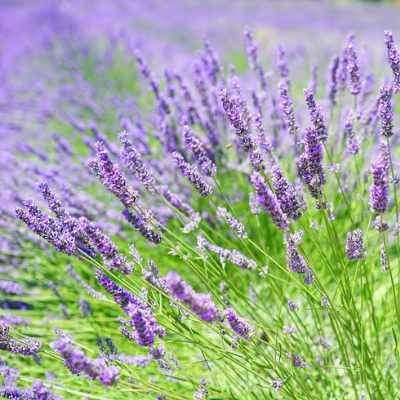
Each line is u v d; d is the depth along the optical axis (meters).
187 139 0.94
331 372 1.00
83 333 1.11
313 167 0.89
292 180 1.17
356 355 0.92
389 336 1.04
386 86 0.91
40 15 3.99
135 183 1.23
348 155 1.13
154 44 2.94
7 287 1.16
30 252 1.23
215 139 1.23
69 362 0.85
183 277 1.16
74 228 0.92
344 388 1.01
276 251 1.15
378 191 0.86
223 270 0.95
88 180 1.33
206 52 1.25
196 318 0.91
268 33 3.86
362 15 5.90
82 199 1.22
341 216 1.14
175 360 0.96
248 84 1.71
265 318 1.08
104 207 1.23
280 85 0.99
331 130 1.15
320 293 0.93
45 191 0.92
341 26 4.54
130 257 1.17
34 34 3.34
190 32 3.73
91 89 2.10
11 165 1.40
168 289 0.92
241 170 1.18
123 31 2.84
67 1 4.82
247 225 1.19
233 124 0.91
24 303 1.17
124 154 0.93
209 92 1.26
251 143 0.92
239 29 3.90
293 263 0.90
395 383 0.98
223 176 1.24
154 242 0.95
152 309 0.93
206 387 0.92
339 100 1.14
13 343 0.91
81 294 1.16
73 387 1.01
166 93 1.31
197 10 5.27
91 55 2.72
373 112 1.10
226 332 0.91
